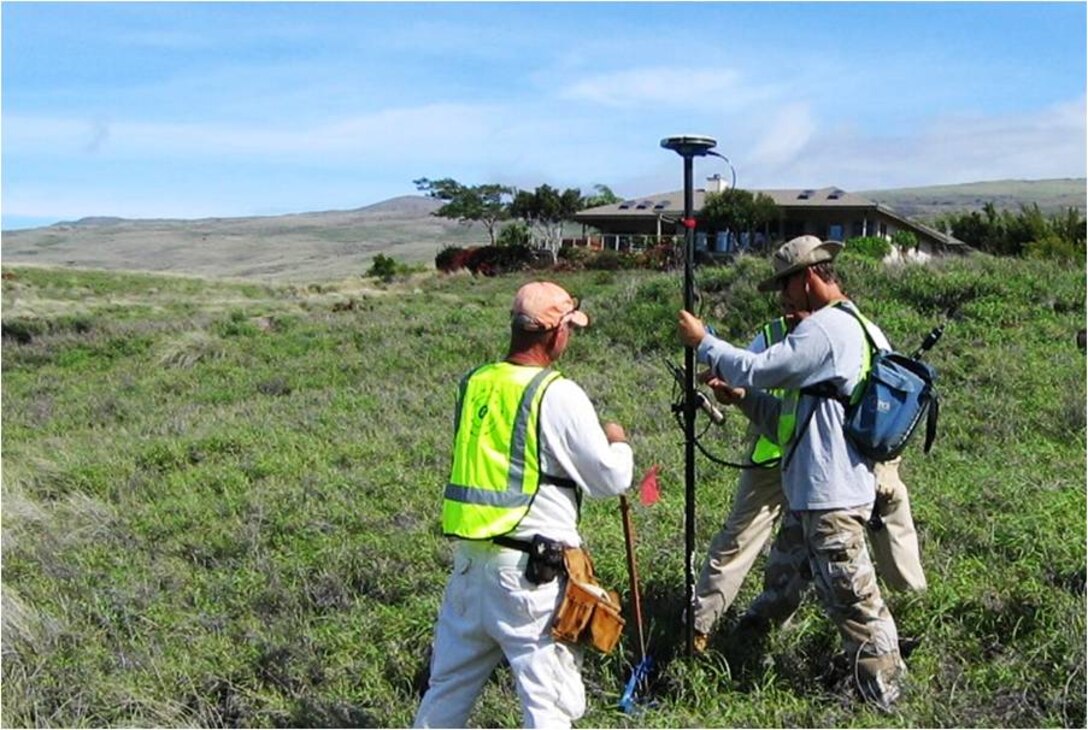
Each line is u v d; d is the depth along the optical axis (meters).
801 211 45.16
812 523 4.70
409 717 5.06
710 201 41.59
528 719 3.92
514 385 4.01
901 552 5.23
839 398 4.65
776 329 5.23
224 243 148.38
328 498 8.29
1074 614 4.98
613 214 48.97
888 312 12.63
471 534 3.97
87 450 11.22
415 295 27.83
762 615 5.28
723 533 5.33
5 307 26.20
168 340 19.80
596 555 6.18
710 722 4.67
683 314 4.94
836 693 4.89
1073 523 6.08
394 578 6.48
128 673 5.58
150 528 8.17
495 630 3.98
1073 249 23.09
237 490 9.00
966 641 5.12
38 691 5.41
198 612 6.36
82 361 19.81
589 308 15.05
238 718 5.22
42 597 6.74
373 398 12.53
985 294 12.88
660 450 8.62
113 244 152.62
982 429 8.78
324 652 5.71
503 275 37.25
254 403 13.55
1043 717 4.55
